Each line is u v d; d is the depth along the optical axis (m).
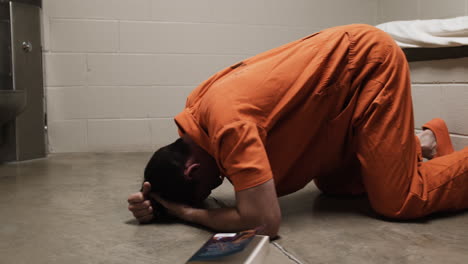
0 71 2.89
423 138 1.80
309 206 1.63
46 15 3.10
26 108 2.94
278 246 1.20
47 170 2.54
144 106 3.27
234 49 3.37
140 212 1.41
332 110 1.35
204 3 3.29
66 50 3.14
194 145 1.32
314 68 1.29
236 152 1.14
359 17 3.57
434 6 2.90
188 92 3.33
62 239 1.33
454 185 1.38
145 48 3.24
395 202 1.35
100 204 1.75
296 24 3.46
